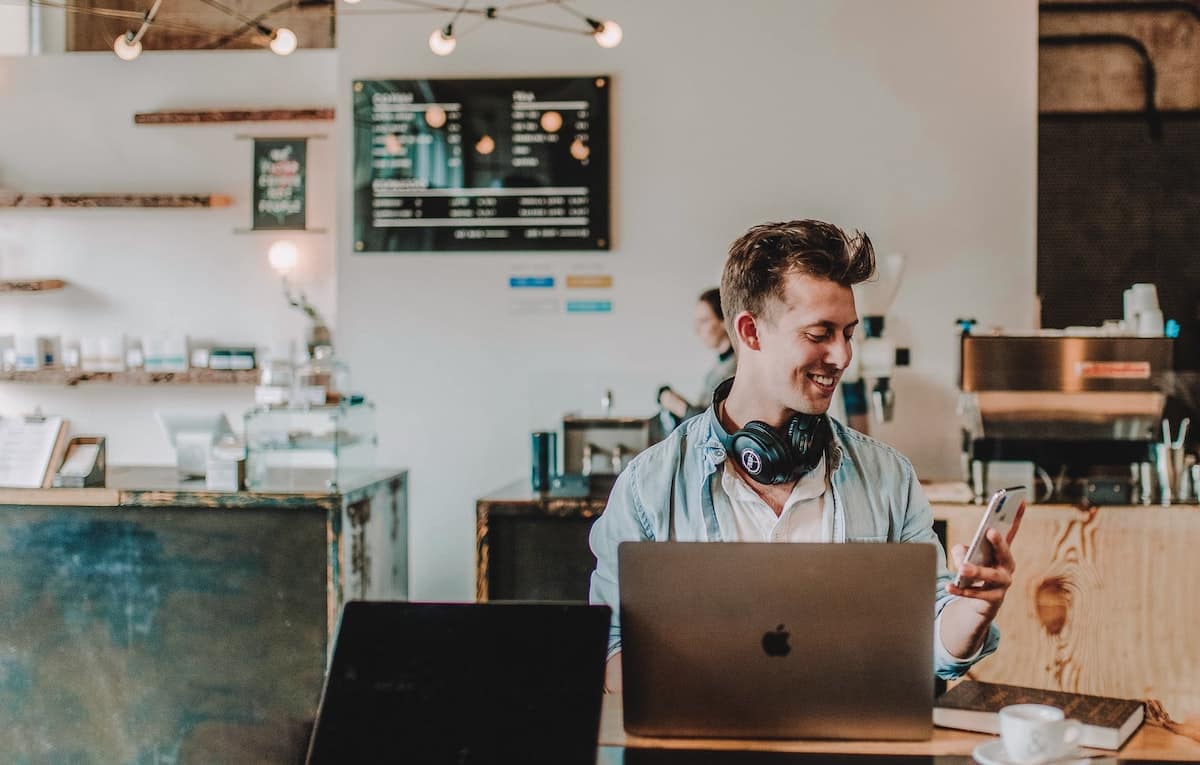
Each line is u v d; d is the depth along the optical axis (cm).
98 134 511
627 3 459
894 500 193
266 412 399
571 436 403
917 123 450
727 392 196
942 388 449
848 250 174
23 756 379
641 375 462
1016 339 377
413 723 147
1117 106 447
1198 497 364
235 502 365
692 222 459
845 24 452
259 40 499
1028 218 447
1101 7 446
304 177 498
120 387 514
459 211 466
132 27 508
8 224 518
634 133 461
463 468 470
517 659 148
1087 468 379
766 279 175
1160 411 374
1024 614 357
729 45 456
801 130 454
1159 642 351
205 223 507
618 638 188
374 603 152
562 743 144
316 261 501
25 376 500
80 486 382
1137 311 407
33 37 516
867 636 152
